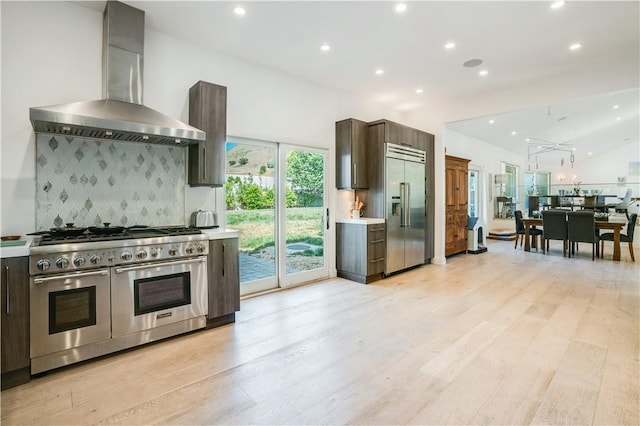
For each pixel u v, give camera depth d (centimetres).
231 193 384
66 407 183
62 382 208
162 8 281
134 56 282
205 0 269
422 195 552
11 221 248
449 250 653
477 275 502
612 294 399
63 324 221
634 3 273
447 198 653
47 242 222
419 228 548
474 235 702
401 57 379
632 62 380
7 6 246
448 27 313
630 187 1050
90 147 286
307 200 460
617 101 737
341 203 505
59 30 268
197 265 286
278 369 225
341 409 182
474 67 407
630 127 1053
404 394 196
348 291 416
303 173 455
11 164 248
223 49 357
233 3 274
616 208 880
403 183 510
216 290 299
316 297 391
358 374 218
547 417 174
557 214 665
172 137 278
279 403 187
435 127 578
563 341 267
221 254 302
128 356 243
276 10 284
